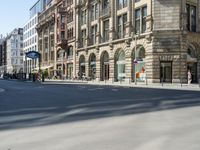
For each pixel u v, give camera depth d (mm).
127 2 52594
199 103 16625
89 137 8266
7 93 26672
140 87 36531
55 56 86062
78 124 10367
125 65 52219
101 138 8125
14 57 151000
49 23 92562
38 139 8094
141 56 49281
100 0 60812
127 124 10219
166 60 45312
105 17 59125
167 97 20688
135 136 8320
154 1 45938
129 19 51656
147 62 46656
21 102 18438
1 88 35500
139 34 48281
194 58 47188
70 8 76438
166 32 45031
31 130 9398
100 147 7156
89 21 66000
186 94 23703
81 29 70438
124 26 53844
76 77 69875
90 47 64188
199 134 8516
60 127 9844
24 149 7059
